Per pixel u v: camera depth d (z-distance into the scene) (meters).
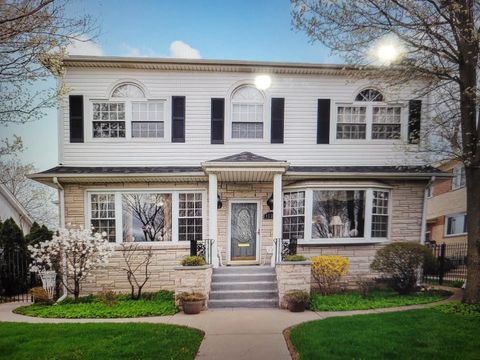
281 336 5.42
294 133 10.34
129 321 6.37
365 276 9.80
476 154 7.15
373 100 10.57
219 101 10.16
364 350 4.48
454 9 6.35
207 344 5.03
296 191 9.94
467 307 6.66
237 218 10.08
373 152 10.44
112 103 10.02
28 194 23.06
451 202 18.52
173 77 10.12
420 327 5.45
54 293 8.69
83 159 9.88
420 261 8.42
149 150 10.02
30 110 5.14
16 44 4.56
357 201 9.95
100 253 8.57
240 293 7.80
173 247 9.62
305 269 7.62
